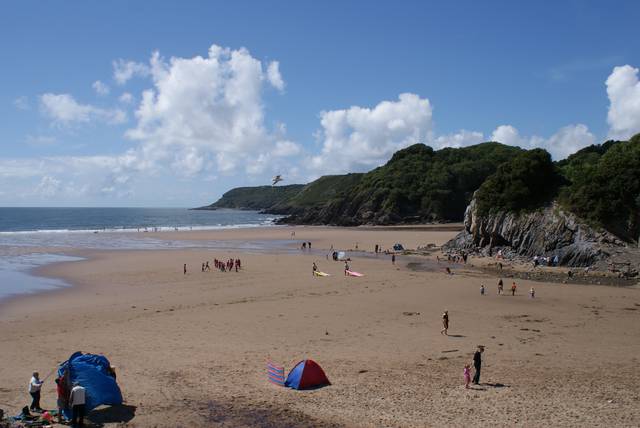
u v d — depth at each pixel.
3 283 47.03
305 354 24.02
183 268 58.03
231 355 23.78
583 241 61.50
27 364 22.34
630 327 30.27
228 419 16.06
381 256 76.19
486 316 33.44
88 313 33.94
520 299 40.03
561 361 22.77
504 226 72.12
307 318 32.38
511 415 16.09
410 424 15.43
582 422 15.47
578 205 64.69
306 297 40.25
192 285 46.31
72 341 26.42
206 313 33.84
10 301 38.34
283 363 22.39
